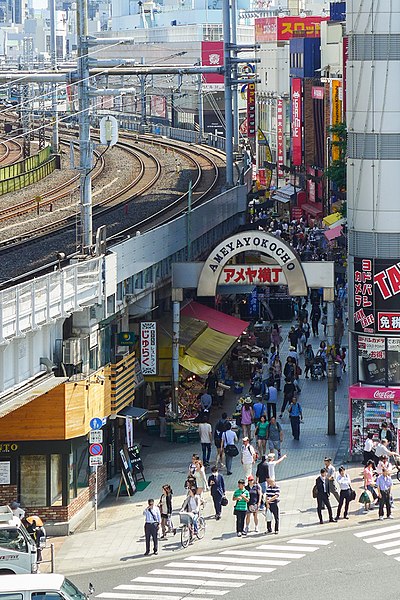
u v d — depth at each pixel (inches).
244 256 3991.1
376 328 2925.7
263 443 2952.8
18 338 2181.3
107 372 2760.8
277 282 3139.8
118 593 2124.8
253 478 2566.4
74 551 2389.3
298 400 3521.2
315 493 2503.7
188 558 2317.9
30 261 3117.6
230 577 2192.4
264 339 4065.0
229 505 2645.2
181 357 3216.0
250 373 3678.6
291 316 4530.0
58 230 3764.8
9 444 2503.7
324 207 6451.8
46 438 2497.5
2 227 3912.4
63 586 1854.1
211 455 3016.7
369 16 2906.0
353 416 2910.9
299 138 6968.5
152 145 7495.1
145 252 3011.8
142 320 3196.4
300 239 5398.6
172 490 2743.6
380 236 2915.8
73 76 2699.3
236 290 3309.5
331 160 6023.6
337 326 3993.6
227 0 4633.4
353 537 2416.3
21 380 2257.6
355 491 2672.2
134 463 2797.7
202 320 3570.4
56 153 6446.9
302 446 3058.6
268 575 2196.1
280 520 2534.5
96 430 2513.5
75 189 5177.2
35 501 2513.5
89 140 2667.3
